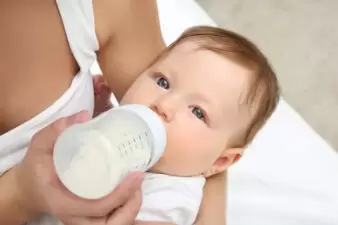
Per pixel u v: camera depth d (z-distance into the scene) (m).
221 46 0.95
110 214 0.69
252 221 1.13
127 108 0.73
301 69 2.00
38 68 0.80
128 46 0.99
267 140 1.24
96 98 1.03
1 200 0.73
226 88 0.91
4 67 0.77
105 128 0.65
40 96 0.80
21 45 0.78
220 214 0.95
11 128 0.81
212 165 0.96
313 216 1.14
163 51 1.00
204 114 0.90
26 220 0.78
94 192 0.63
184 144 0.88
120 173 0.64
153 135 0.72
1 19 0.77
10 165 0.78
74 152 0.62
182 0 1.51
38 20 0.80
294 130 1.28
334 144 1.82
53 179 0.65
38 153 0.67
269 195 1.17
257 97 0.95
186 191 0.91
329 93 1.94
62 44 0.83
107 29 0.92
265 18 2.16
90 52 0.86
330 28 2.13
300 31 2.12
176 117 0.88
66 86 0.83
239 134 0.95
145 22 1.00
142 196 0.79
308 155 1.24
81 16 0.83
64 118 0.69
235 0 2.20
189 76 0.91
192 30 1.00
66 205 0.65
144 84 0.92
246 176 1.18
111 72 1.01
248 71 0.94
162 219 0.88
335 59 2.04
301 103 1.91
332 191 1.18
